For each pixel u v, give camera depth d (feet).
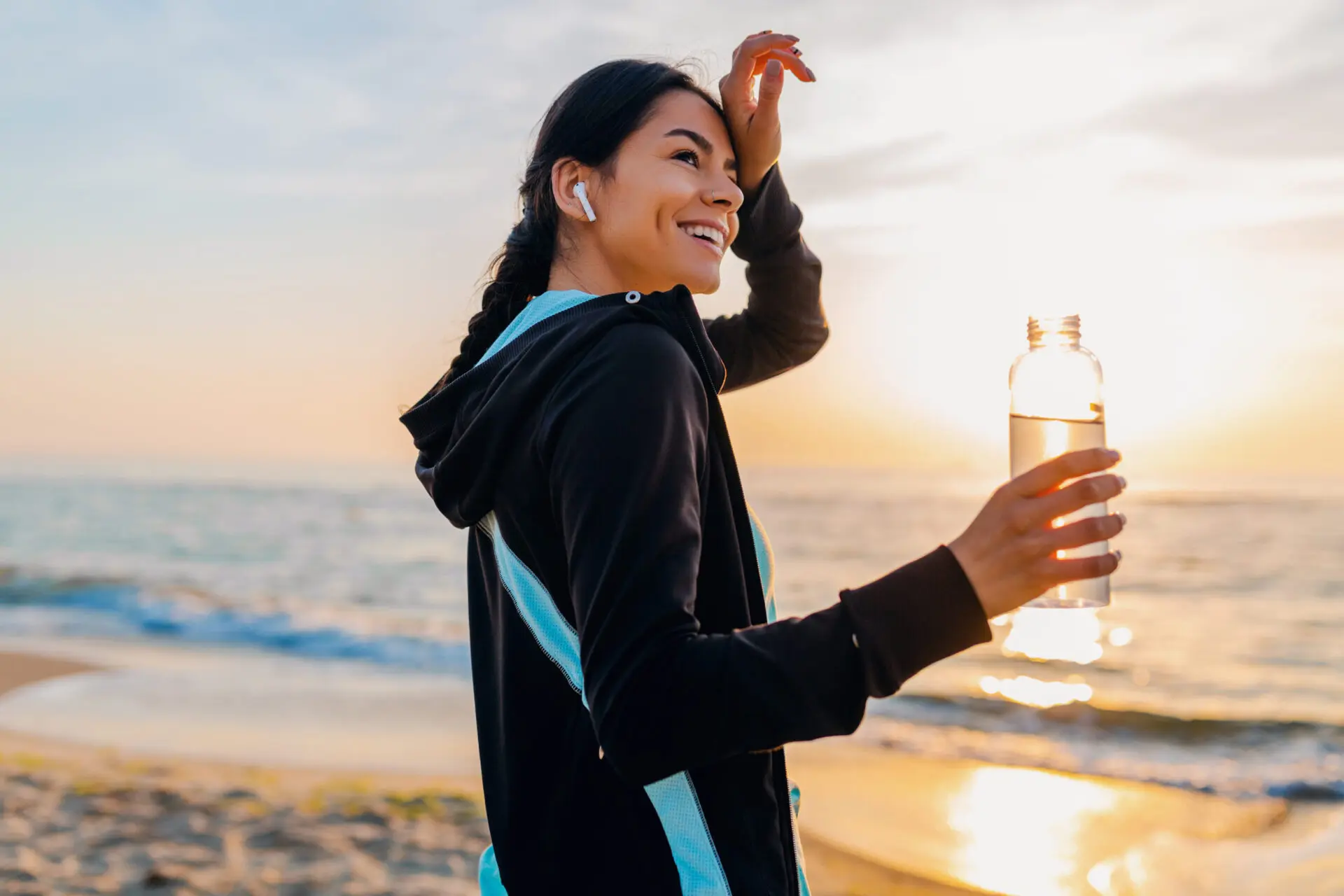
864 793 23.63
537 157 4.76
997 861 18.90
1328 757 30.55
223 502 156.56
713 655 2.86
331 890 15.76
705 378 3.61
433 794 20.84
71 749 25.53
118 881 16.05
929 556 2.95
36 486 185.57
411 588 78.43
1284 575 74.79
